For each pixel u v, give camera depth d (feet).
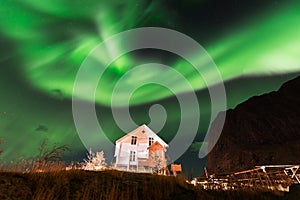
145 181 30.35
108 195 24.54
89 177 28.63
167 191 28.09
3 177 22.61
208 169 166.91
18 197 20.49
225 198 28.89
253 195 29.84
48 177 25.11
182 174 34.58
